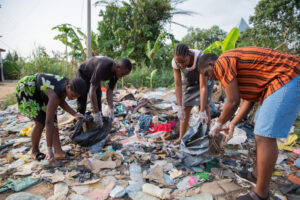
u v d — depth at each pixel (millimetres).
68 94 2039
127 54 10148
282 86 1306
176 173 2111
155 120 3551
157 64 12391
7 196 1765
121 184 1933
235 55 1433
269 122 1351
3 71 16172
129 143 2824
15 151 2617
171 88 7688
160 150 2648
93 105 2477
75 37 8164
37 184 1927
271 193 1812
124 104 4336
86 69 2600
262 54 1391
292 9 21828
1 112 4582
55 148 2373
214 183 1941
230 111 1478
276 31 23094
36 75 2166
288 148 2738
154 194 1775
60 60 7723
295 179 2004
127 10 12711
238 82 1501
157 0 13086
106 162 2258
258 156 1451
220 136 1997
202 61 1639
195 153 2154
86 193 1796
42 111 2232
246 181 1978
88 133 2541
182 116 2668
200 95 2416
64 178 1989
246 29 24328
